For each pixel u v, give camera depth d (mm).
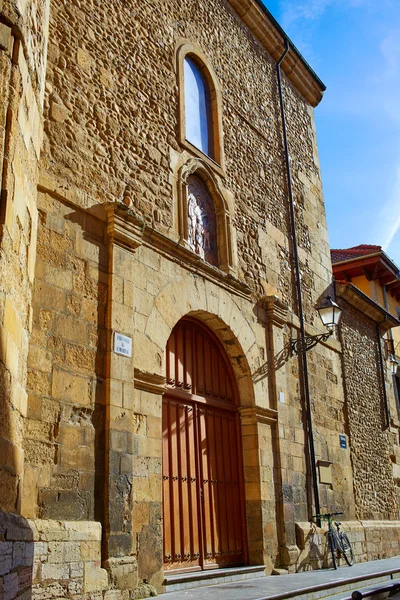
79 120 6621
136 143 7449
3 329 3947
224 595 5734
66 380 5586
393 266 17172
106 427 5844
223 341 8539
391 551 11375
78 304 5938
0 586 3328
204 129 9266
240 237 9242
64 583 4891
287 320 9773
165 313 7141
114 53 7480
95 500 5543
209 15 10055
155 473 6379
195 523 7242
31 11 5062
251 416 8500
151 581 5945
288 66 12336
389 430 12891
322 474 9797
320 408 10344
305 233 11492
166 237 7289
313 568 8680
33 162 5332
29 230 5152
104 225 6512
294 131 12172
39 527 4852
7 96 4191
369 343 13133
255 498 8156
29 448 5047
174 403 7469
